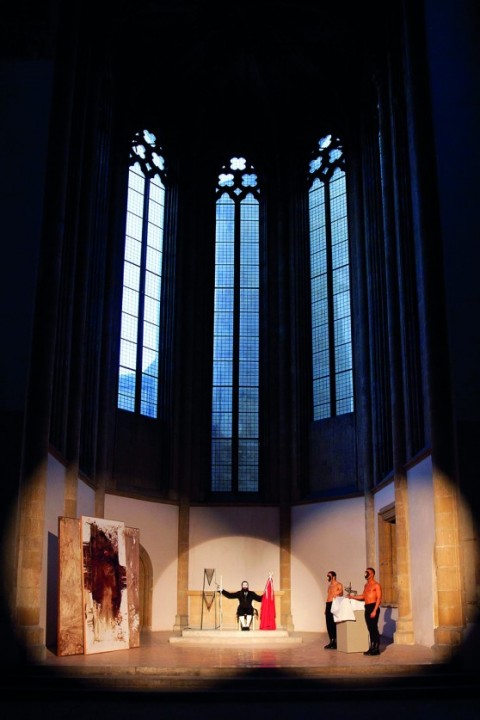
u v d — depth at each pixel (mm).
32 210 16891
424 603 17516
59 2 18484
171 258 28406
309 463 26859
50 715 10758
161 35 26656
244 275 29297
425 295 16781
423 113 17969
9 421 15484
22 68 17953
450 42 18250
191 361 27812
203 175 29984
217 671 13266
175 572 25828
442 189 17188
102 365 24109
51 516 17453
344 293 27016
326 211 28531
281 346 28125
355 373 25656
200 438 27594
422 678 13328
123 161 26578
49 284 16594
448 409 16016
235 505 26750
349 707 11680
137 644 17766
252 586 25906
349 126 27375
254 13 26391
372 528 23422
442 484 15664
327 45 26859
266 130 30453
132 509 24766
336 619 16750
